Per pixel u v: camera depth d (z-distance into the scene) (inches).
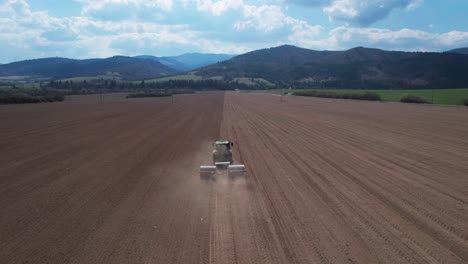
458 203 581.6
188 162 905.5
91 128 1589.6
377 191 646.5
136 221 514.9
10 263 398.6
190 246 434.0
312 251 416.8
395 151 1029.8
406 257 402.0
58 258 408.2
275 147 1112.2
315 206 567.8
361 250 418.6
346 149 1067.3
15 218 532.7
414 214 532.7
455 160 903.7
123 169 831.7
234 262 394.0
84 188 681.6
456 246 429.1
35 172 807.1
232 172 755.4
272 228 483.8
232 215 534.0
